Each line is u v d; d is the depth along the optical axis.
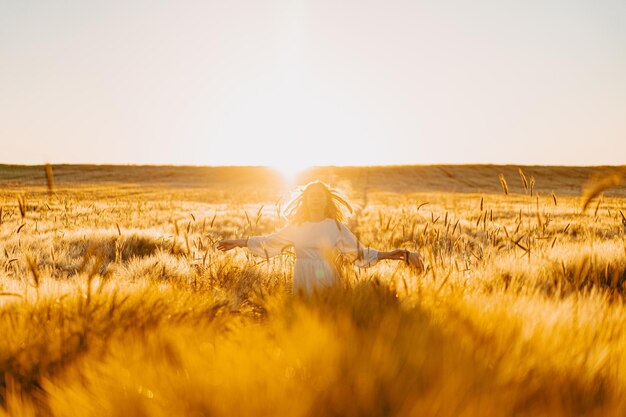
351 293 3.32
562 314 2.75
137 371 2.03
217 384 1.77
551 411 1.59
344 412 1.67
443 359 1.88
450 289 3.66
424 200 42.12
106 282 3.91
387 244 9.20
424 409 1.55
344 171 118.56
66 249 10.16
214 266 6.09
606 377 1.88
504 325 2.39
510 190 85.62
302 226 5.03
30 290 4.23
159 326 2.77
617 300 3.68
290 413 1.60
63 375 2.29
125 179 102.81
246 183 99.75
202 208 32.66
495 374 1.80
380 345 1.99
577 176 109.06
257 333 2.41
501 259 6.05
